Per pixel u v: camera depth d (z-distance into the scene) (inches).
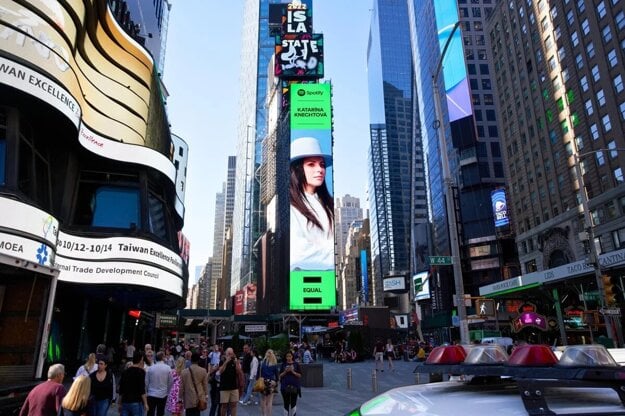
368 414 91.5
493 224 3777.1
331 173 3545.8
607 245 2091.5
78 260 799.1
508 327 1891.0
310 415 538.9
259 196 6870.1
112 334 1115.3
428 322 3403.1
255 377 634.8
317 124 3629.4
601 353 82.7
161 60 3191.4
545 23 2650.1
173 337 2810.0
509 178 3125.0
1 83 636.1
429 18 4982.8
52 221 637.3
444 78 4431.6
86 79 972.6
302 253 3395.7
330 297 3329.2
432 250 4830.2
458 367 95.3
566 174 2439.7
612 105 2096.5
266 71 7554.1
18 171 674.2
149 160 968.3
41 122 759.1
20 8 682.8
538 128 2741.1
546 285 1362.0
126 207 927.0
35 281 470.6
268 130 5743.1
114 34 1065.5
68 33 788.6
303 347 1213.7
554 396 82.3
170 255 932.6
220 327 3794.3
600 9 2183.8
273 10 5757.9
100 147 908.6
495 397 83.0
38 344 454.3
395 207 7495.1
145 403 363.3
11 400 373.7
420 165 6441.9
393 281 5876.0
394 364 1576.0
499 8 3248.0
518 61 2979.8
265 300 4926.2
